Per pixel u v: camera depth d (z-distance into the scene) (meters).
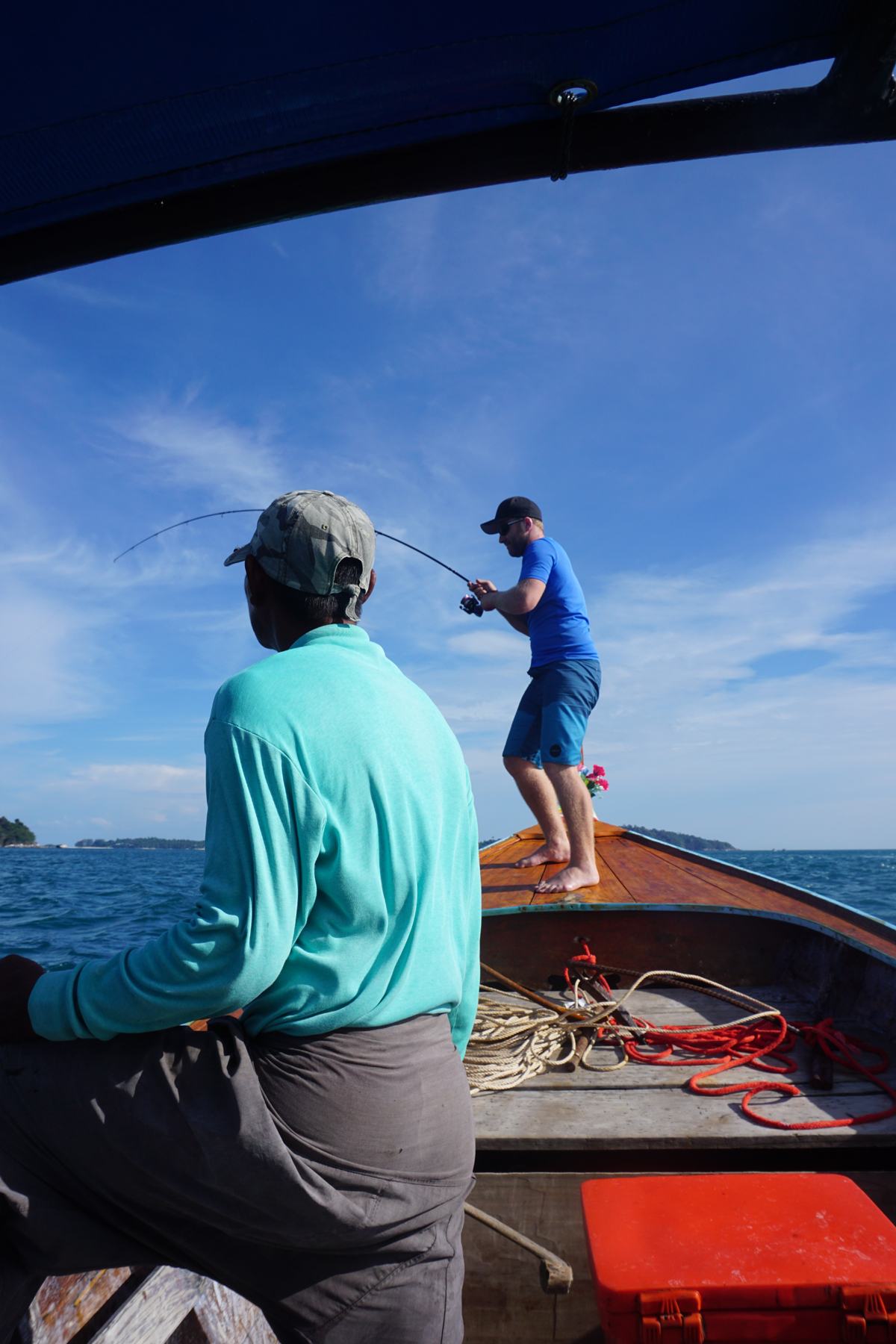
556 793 3.50
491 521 3.94
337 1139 0.94
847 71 1.13
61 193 1.33
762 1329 1.02
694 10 1.12
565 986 3.05
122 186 1.33
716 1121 1.80
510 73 1.21
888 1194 1.59
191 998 0.89
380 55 1.18
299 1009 0.97
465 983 1.22
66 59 1.14
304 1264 0.96
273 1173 0.89
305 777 0.95
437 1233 0.99
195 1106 0.93
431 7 1.11
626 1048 2.26
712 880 3.65
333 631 1.17
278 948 0.91
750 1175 1.30
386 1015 0.99
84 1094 0.95
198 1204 0.93
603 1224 1.17
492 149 1.29
